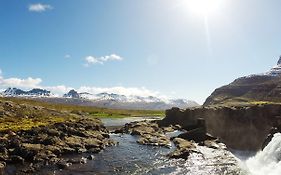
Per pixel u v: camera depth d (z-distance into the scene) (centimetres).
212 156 6222
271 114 7112
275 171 4572
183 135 8288
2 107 12675
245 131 7575
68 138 7369
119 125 15150
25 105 14550
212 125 9075
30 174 4994
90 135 8231
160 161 5912
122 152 6856
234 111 8200
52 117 13075
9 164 5550
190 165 5559
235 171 5112
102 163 5778
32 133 7319
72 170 5262
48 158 5888
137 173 5084
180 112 11412
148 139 8319
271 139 6016
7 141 6462
